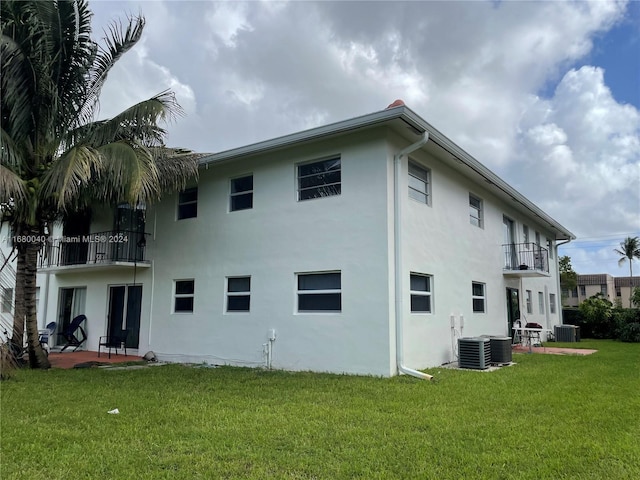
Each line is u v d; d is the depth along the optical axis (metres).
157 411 5.96
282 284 10.38
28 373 9.51
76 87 10.48
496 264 14.78
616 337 20.31
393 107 9.04
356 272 9.33
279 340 10.23
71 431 5.07
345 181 9.75
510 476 3.76
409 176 10.27
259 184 11.13
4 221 10.60
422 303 10.38
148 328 12.79
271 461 4.12
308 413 5.83
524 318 17.14
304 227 10.21
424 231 10.49
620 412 5.81
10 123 9.77
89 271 14.45
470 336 12.32
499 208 15.52
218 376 9.06
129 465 4.03
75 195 10.16
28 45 9.47
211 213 11.97
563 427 5.13
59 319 15.59
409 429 5.11
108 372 9.76
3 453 4.34
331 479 3.73
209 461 4.11
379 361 8.82
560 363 10.88
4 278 14.91
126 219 13.81
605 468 3.93
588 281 56.59
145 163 9.35
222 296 11.39
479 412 5.85
